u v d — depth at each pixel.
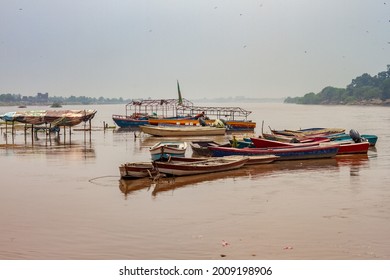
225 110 108.94
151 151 38.28
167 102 95.19
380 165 37.91
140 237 19.97
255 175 33.41
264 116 139.50
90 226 21.55
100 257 17.83
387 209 23.94
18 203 25.84
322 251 18.17
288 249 18.42
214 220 22.27
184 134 66.94
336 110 195.88
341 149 43.53
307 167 36.94
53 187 29.92
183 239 19.66
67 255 18.05
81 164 39.47
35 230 21.03
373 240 19.36
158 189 28.95
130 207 24.83
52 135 67.62
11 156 44.44
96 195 27.59
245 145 45.59
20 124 80.25
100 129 79.88
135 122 81.94
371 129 80.00
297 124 97.81
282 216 22.81
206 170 33.44
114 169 36.78
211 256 17.78
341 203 25.22
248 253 18.05
